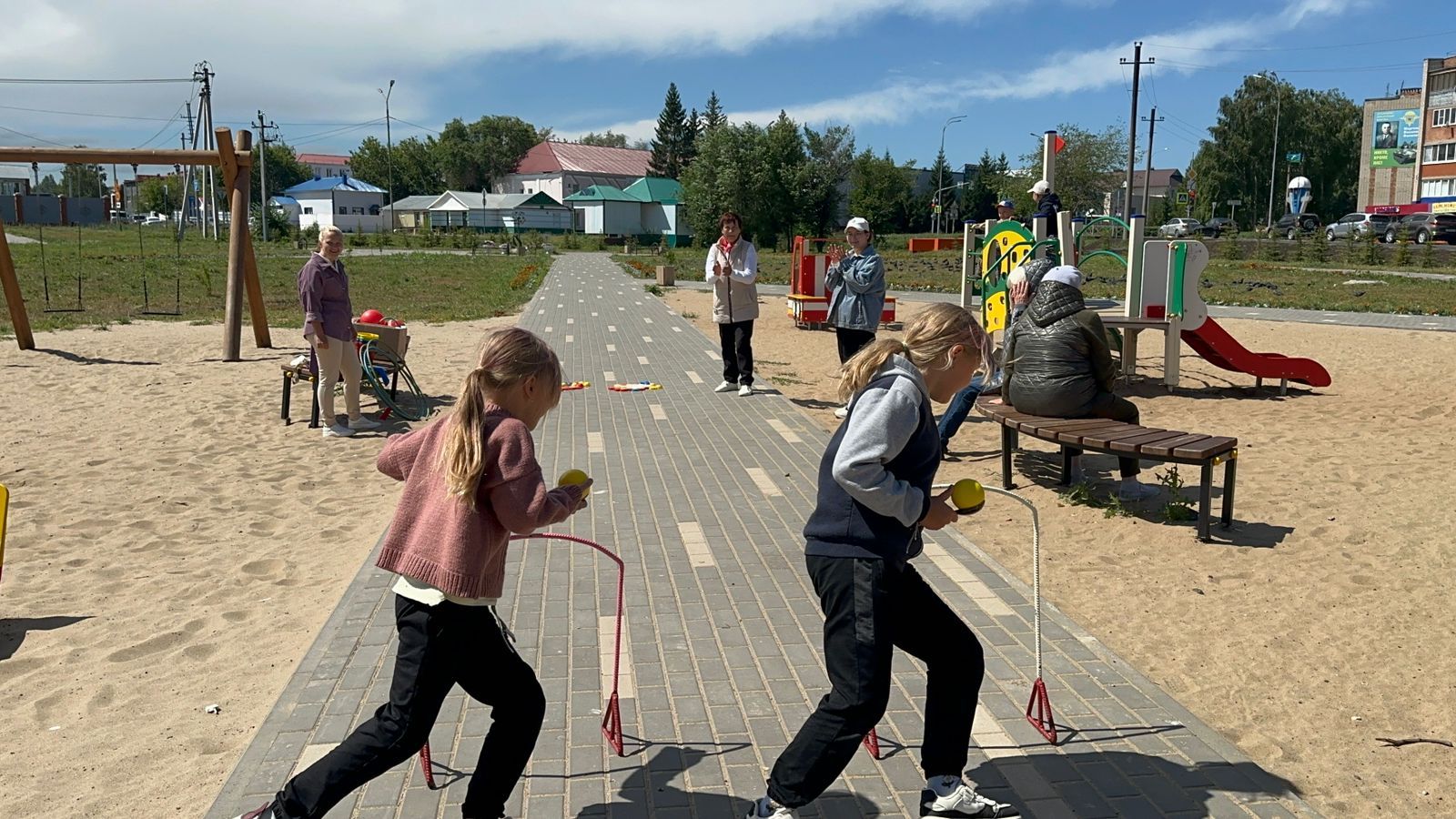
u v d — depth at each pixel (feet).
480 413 9.69
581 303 82.58
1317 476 25.72
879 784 11.83
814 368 46.88
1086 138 259.39
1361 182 277.85
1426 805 11.45
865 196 300.40
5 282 49.37
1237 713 13.65
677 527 21.99
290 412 35.78
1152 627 16.51
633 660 15.20
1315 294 88.38
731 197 247.09
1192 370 45.09
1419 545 20.16
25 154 48.16
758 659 15.21
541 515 9.57
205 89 225.76
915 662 15.14
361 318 37.01
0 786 12.28
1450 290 92.99
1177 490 23.24
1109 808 11.23
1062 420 24.02
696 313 74.90
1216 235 221.05
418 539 9.76
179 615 17.78
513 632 16.30
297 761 12.32
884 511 9.66
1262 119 317.22
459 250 207.10
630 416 34.47
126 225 290.97
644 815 11.20
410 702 9.77
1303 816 11.08
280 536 22.26
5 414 35.09
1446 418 33.32
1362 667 14.98
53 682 15.19
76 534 22.31
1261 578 18.66
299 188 317.63
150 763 12.81
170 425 33.60
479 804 10.43
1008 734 12.89
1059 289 24.82
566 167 375.86
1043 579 18.70
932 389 10.53
